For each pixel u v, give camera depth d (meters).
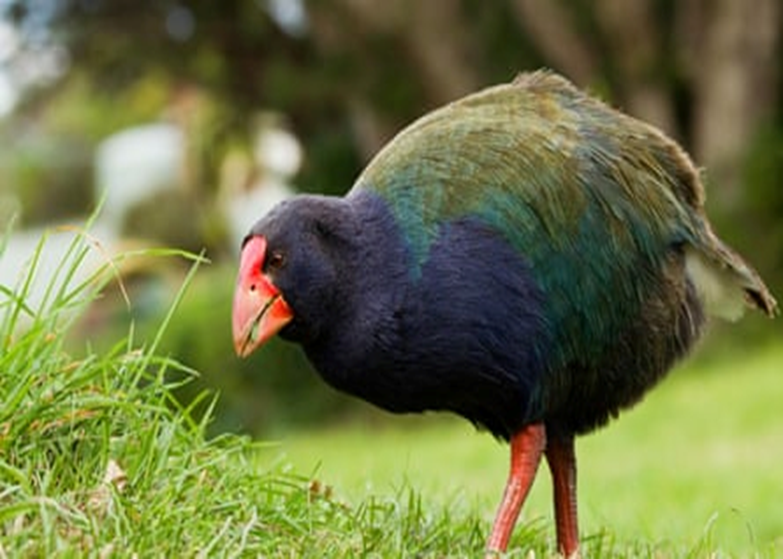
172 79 31.50
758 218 27.06
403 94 28.52
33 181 52.44
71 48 30.12
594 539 9.52
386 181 8.55
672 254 9.04
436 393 8.49
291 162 34.50
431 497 10.38
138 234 39.31
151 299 29.14
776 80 28.88
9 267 28.81
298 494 8.38
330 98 29.17
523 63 29.58
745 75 27.91
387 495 9.88
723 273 9.42
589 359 8.77
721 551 9.57
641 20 28.00
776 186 27.00
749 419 20.91
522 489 8.73
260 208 38.88
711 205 27.25
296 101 29.41
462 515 9.88
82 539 7.16
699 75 28.33
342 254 8.30
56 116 53.53
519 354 8.45
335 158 31.38
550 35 28.28
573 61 28.36
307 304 8.25
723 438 19.77
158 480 7.96
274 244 8.27
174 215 39.19
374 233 8.35
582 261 8.62
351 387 8.50
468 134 8.70
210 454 8.38
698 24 28.38
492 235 8.41
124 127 52.78
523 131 8.73
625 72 28.22
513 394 8.57
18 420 7.80
